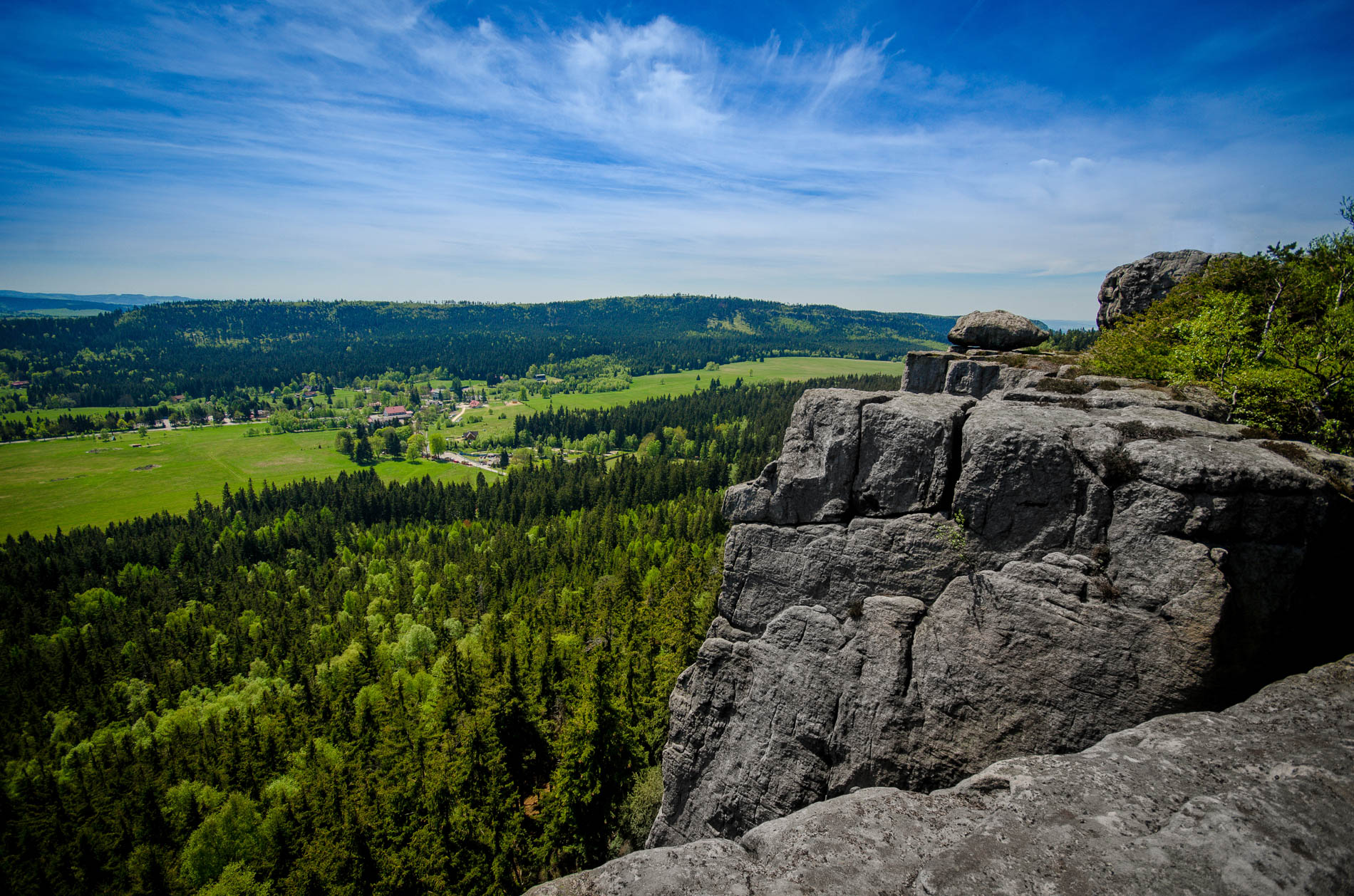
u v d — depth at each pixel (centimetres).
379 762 6041
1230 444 1667
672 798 2662
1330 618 1579
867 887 991
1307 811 973
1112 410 2098
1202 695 1544
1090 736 1673
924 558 2030
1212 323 2714
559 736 4697
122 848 6072
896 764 1997
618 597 8906
